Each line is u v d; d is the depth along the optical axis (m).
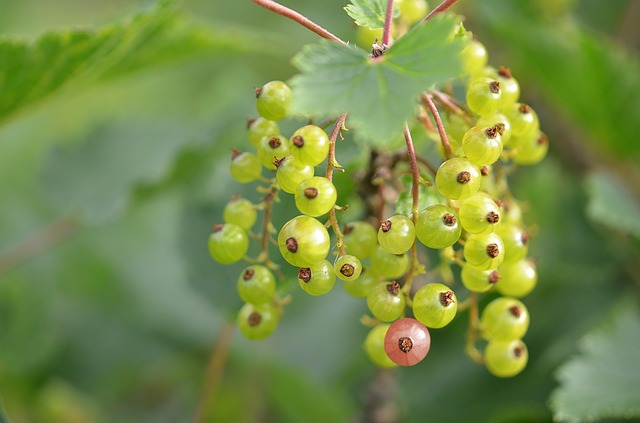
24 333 0.47
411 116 0.29
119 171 0.47
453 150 0.33
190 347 0.49
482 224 0.31
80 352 0.48
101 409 0.48
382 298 0.32
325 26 0.54
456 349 0.44
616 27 0.52
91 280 0.50
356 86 0.29
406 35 0.30
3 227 0.50
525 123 0.33
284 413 0.47
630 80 0.45
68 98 0.42
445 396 0.44
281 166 0.31
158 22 0.39
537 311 0.44
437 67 0.29
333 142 0.31
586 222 0.45
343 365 0.46
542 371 0.43
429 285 0.32
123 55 0.40
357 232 0.33
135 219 0.52
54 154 0.47
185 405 0.48
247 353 0.47
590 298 0.44
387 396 0.42
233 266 0.40
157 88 0.61
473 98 0.32
